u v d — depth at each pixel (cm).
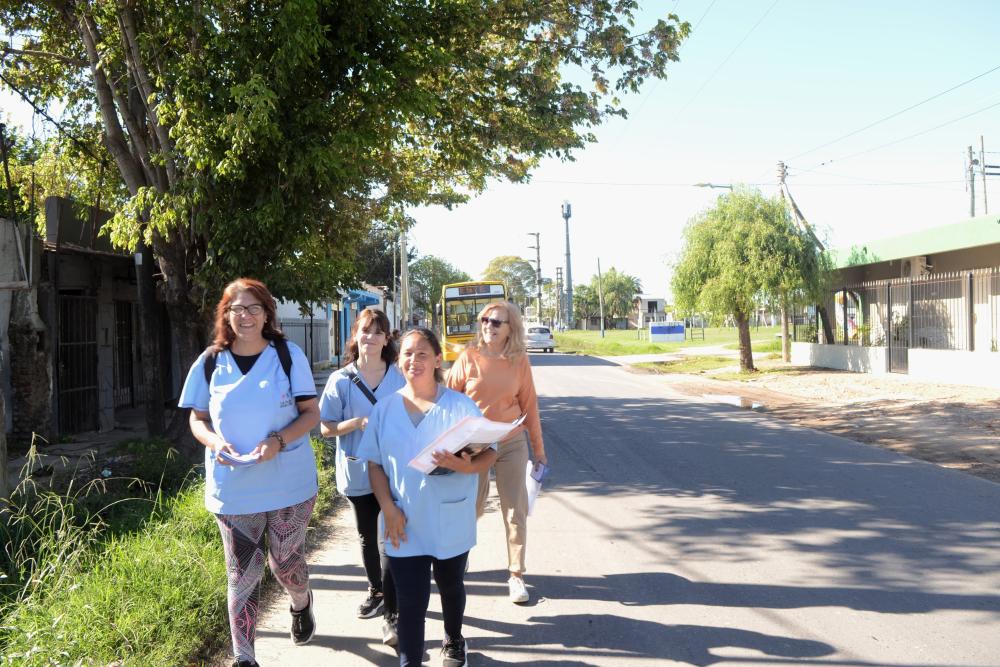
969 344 1728
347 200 1166
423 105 925
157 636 379
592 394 1759
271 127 773
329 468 834
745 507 677
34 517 541
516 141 1187
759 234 2092
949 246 1741
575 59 1170
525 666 370
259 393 345
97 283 1318
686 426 1205
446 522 333
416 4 963
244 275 852
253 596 353
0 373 617
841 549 547
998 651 375
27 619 371
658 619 426
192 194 813
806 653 376
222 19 797
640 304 10025
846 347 2150
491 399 450
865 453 945
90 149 1152
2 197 1269
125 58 899
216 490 345
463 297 2509
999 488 738
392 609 395
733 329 7081
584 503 709
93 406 1167
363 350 430
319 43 826
